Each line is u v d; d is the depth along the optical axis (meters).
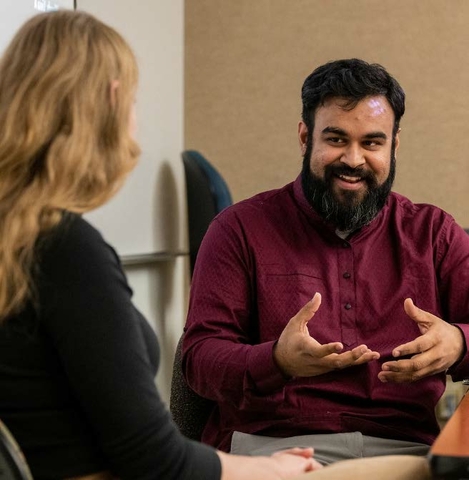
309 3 4.68
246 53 4.77
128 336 1.34
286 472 1.50
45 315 1.32
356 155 2.24
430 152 4.60
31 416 1.33
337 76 2.27
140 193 3.24
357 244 2.31
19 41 1.44
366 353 1.92
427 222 2.38
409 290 2.29
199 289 2.30
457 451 1.24
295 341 1.95
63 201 1.36
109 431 1.32
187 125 4.88
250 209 2.35
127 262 3.03
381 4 4.59
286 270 2.27
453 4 4.52
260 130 4.79
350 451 2.12
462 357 2.13
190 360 2.24
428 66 4.56
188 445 1.40
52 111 1.38
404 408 2.21
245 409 2.13
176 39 3.64
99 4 2.94
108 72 1.42
